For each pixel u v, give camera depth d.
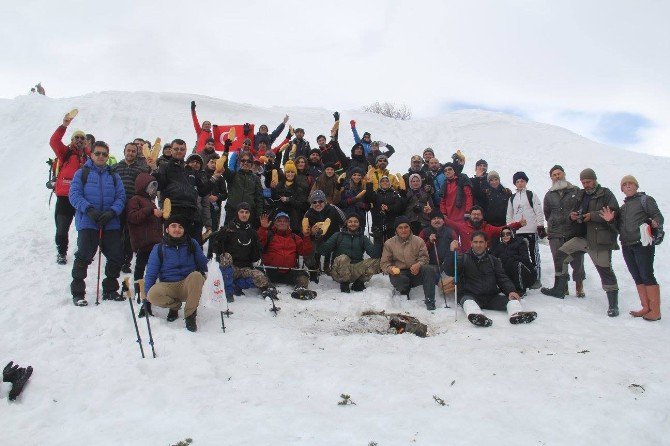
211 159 9.53
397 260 8.59
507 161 18.45
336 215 9.40
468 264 7.77
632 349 5.86
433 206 10.09
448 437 3.82
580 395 4.61
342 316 7.39
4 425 4.17
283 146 11.55
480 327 6.88
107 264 7.15
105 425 4.09
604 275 7.61
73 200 6.93
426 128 22.56
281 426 3.96
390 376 5.08
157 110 21.11
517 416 4.20
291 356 5.64
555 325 6.93
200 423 4.04
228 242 8.16
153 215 7.45
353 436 3.80
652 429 4.10
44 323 6.31
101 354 5.52
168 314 6.83
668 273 9.34
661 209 13.45
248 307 7.46
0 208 13.09
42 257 8.92
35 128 18.81
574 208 7.99
